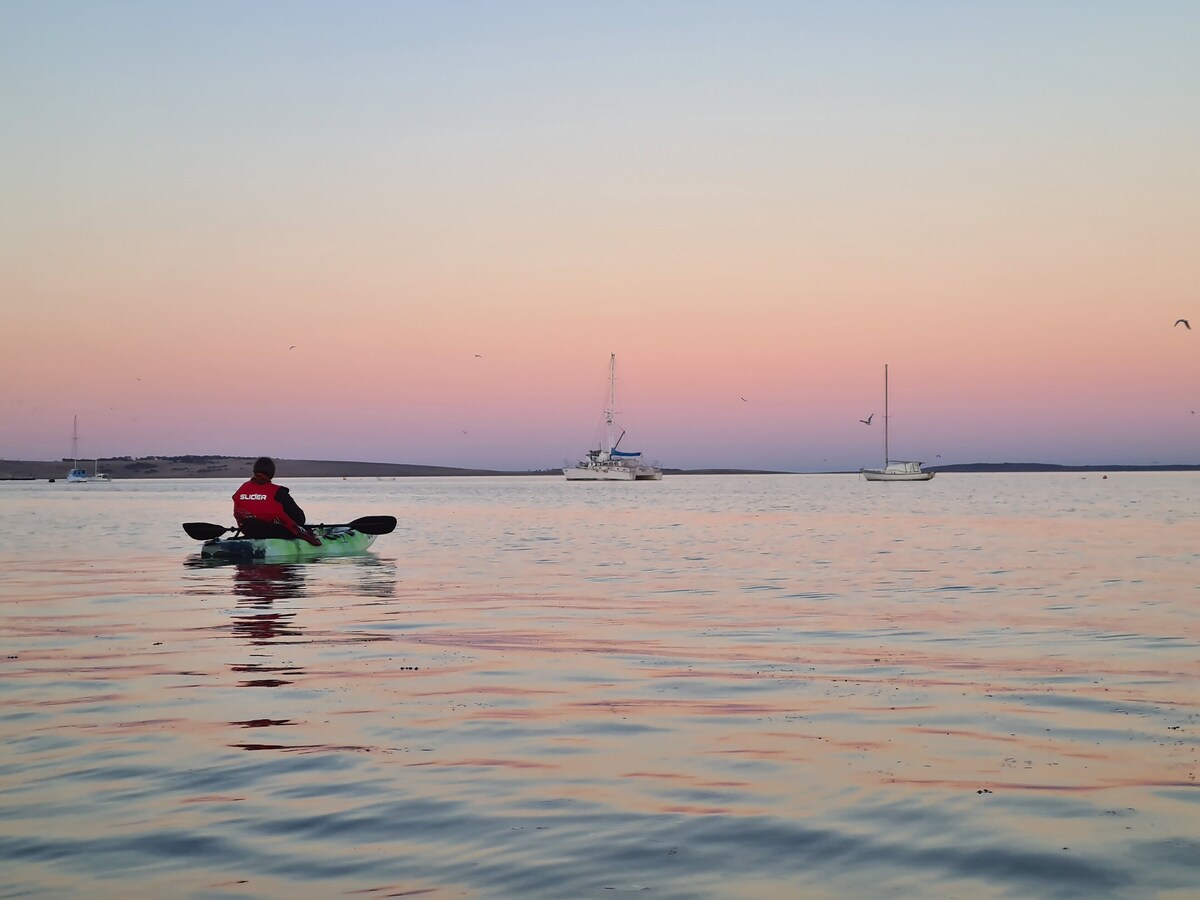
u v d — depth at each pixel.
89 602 20.06
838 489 156.50
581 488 186.00
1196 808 7.45
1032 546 35.78
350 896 5.93
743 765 8.66
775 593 21.83
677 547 36.41
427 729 9.89
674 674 12.74
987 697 11.36
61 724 10.08
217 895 5.96
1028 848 6.67
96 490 168.62
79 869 6.37
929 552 33.47
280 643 15.10
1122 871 6.26
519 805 7.59
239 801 7.69
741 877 6.22
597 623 17.28
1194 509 68.75
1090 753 9.01
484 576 25.56
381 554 32.78
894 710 10.72
